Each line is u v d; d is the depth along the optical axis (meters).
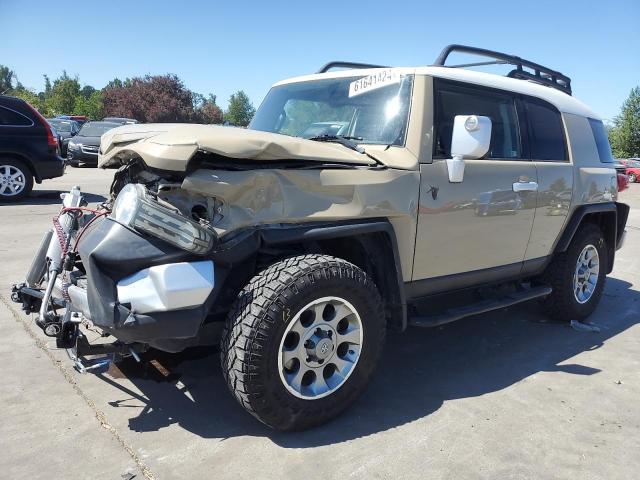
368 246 3.32
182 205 2.79
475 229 3.82
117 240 2.61
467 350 4.31
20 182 10.73
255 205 2.79
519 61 4.82
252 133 2.94
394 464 2.72
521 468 2.74
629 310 5.63
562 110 4.86
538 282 4.96
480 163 3.81
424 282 3.66
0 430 2.87
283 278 2.76
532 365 4.05
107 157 3.23
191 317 2.63
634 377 3.89
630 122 58.16
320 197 2.97
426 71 3.60
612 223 5.41
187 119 53.53
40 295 3.21
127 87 53.00
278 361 2.74
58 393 3.29
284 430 2.91
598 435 3.08
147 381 3.50
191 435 2.91
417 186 3.38
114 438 2.85
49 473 2.54
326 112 3.96
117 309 2.55
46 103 59.38
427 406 3.34
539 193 4.30
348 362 3.07
